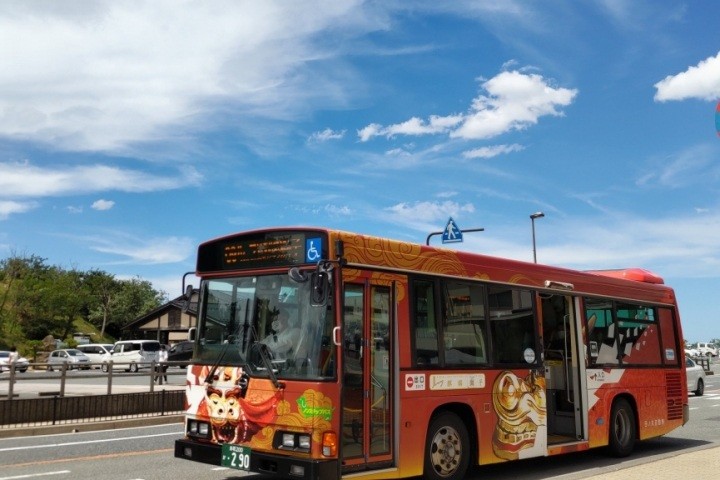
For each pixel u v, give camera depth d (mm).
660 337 12859
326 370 6973
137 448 11680
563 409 11039
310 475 6629
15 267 79312
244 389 7418
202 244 8438
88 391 20391
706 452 11227
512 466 10750
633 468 9578
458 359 8648
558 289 10523
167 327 66750
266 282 7691
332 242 7348
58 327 78750
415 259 8305
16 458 10570
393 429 7730
